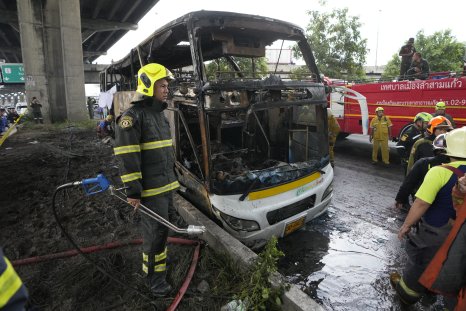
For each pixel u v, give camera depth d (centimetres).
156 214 253
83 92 2056
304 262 348
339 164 782
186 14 354
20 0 1894
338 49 2005
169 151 269
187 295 274
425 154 423
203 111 326
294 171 374
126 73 817
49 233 392
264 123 511
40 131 1523
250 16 378
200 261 325
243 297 255
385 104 839
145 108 253
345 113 948
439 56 2444
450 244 188
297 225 381
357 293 298
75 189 554
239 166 408
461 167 209
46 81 2025
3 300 94
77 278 294
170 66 687
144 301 265
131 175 237
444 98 703
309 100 396
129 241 351
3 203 500
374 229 421
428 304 277
